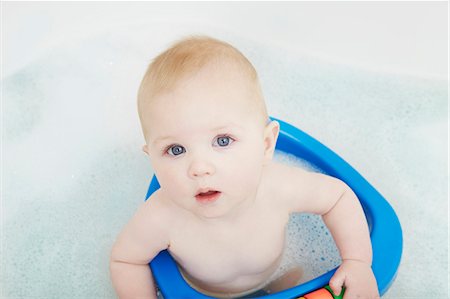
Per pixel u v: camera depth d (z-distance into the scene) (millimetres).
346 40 1592
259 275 1189
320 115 1561
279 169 1126
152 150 938
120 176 1470
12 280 1337
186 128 886
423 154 1489
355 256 1104
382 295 1170
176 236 1088
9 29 1590
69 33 1635
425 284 1297
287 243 1293
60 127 1536
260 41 1650
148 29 1668
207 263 1118
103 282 1323
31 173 1477
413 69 1560
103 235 1388
